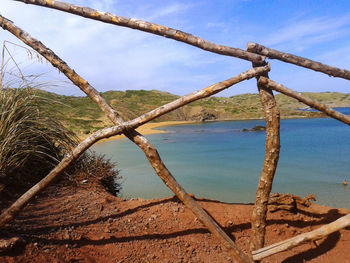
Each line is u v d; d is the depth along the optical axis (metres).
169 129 26.92
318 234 2.35
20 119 3.46
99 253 2.53
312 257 2.86
